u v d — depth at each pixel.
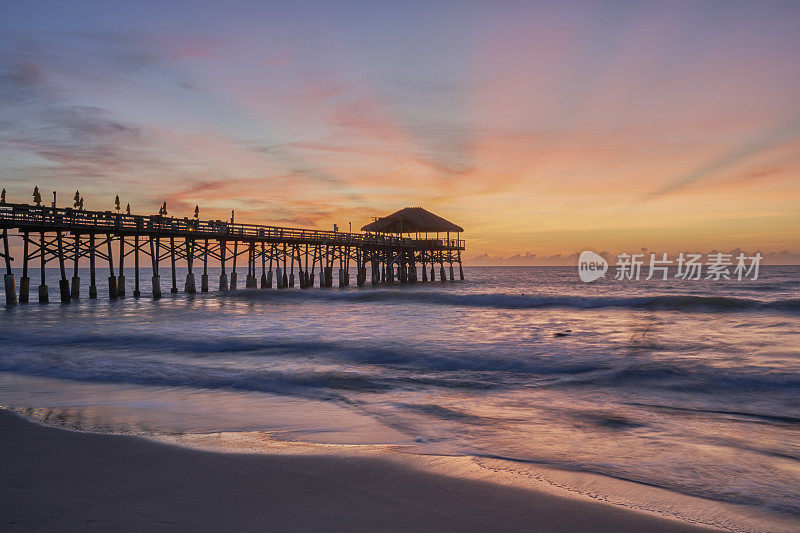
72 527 3.60
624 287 62.00
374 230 60.94
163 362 12.64
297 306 30.52
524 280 89.75
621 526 3.95
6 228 30.81
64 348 15.39
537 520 3.98
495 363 12.45
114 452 5.55
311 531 3.64
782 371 10.73
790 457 5.93
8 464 5.12
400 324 20.36
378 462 5.32
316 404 8.63
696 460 5.78
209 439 6.23
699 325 19.28
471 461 5.46
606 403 8.75
